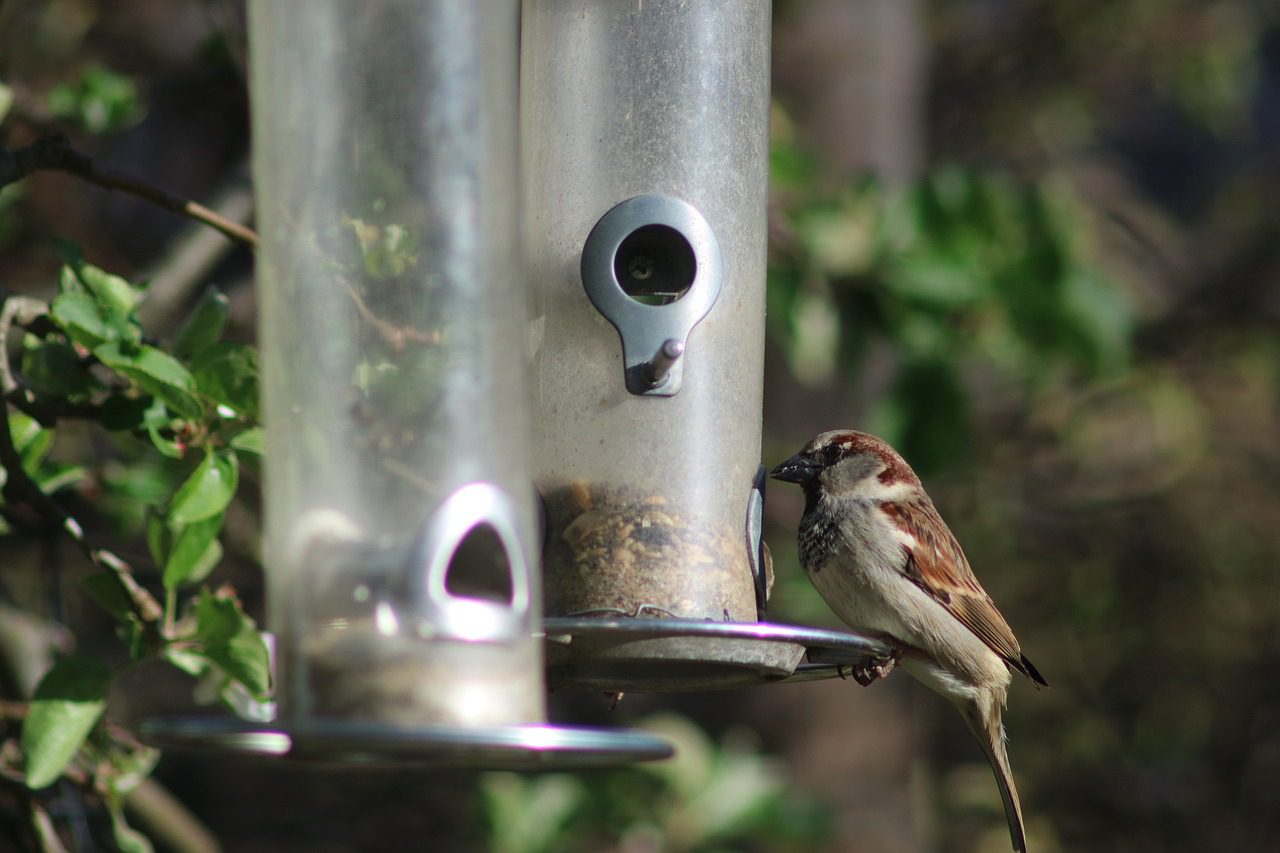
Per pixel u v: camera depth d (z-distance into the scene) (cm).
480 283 628
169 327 1192
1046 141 2278
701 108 840
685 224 823
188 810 1719
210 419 720
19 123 1056
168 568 706
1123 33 2214
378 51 630
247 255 1406
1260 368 2138
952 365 1285
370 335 617
